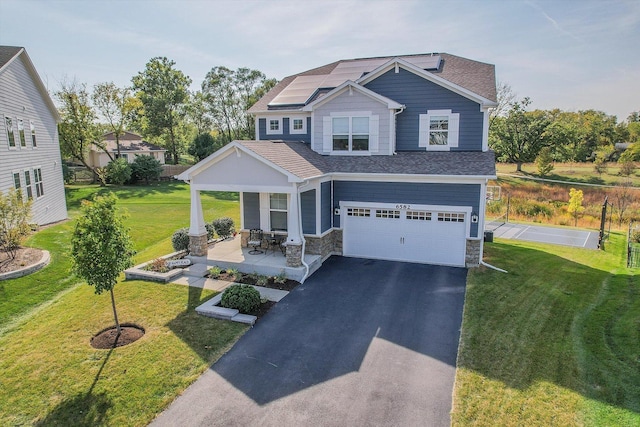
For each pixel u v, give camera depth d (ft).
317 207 51.52
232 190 48.19
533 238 73.72
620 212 101.19
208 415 22.63
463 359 28.63
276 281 44.68
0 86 58.70
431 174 49.49
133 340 31.45
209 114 205.98
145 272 45.55
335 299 40.32
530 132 168.86
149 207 95.20
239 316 35.12
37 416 22.58
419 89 55.98
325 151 59.36
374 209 54.08
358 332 33.09
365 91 55.57
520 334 32.50
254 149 46.47
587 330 33.17
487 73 61.31
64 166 139.74
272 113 64.54
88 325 33.88
